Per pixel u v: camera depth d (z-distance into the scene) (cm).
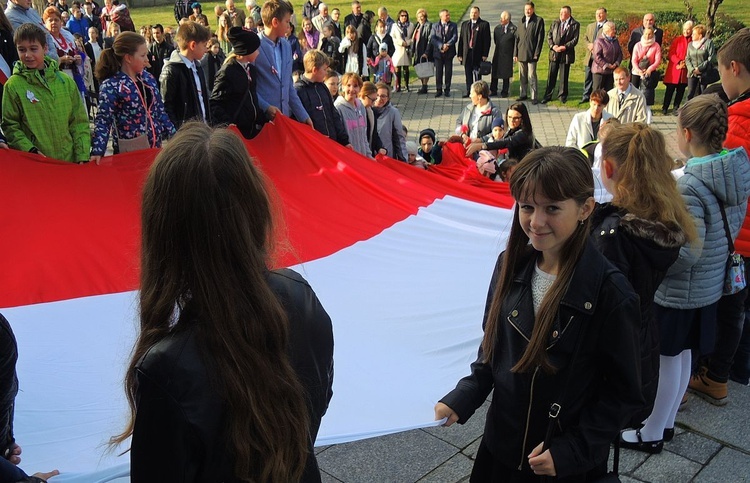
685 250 308
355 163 564
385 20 1616
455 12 2666
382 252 468
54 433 274
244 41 564
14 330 350
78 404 294
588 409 209
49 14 970
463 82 1733
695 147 330
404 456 345
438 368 337
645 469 337
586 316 199
